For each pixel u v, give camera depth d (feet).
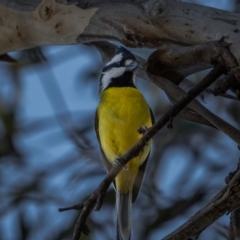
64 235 35.83
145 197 37.83
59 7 23.93
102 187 21.58
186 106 21.16
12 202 37.24
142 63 31.73
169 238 21.20
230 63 20.66
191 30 21.47
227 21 21.11
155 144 41.88
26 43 25.70
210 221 20.92
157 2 21.54
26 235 36.11
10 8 24.85
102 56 32.35
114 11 22.65
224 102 41.42
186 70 22.25
